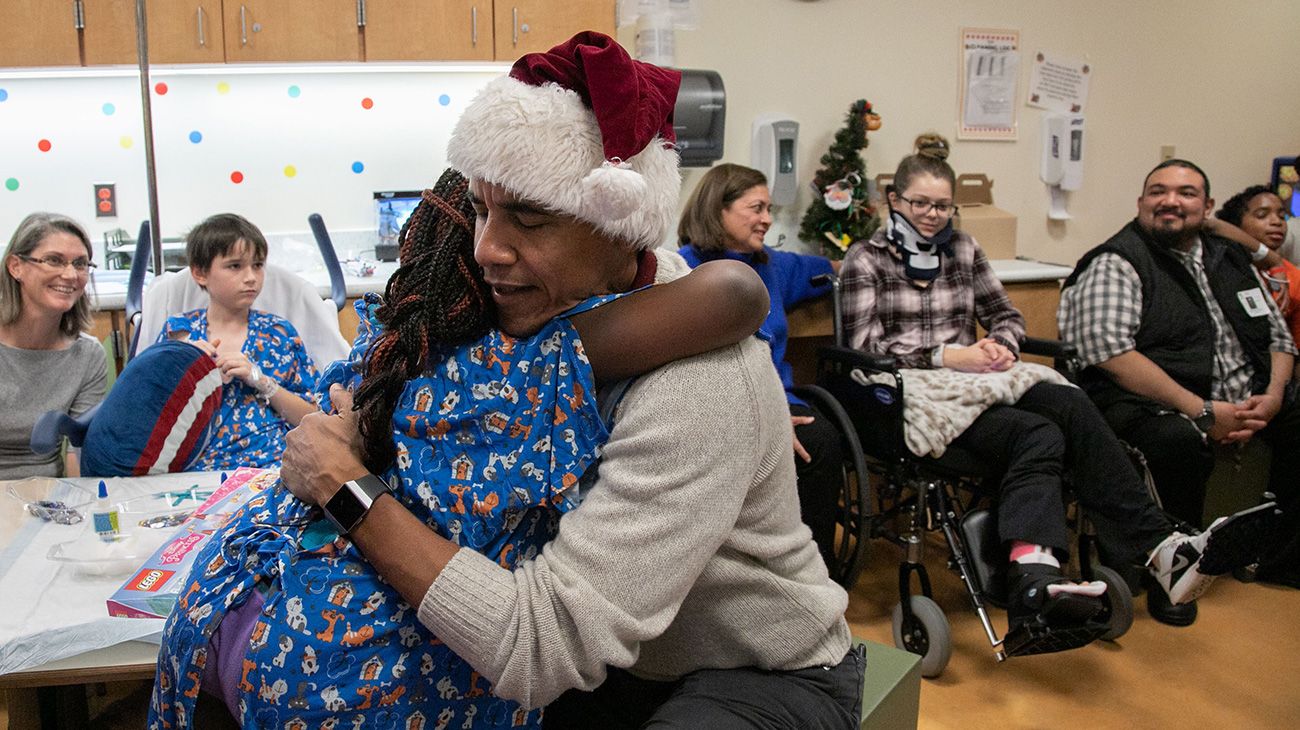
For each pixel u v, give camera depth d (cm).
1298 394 315
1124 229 320
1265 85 479
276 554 103
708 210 288
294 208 393
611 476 98
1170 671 255
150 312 252
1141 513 253
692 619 114
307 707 98
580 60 94
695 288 97
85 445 204
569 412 99
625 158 94
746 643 114
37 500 174
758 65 389
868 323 299
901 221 304
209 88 378
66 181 373
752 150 394
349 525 98
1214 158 477
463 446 101
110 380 279
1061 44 434
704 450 97
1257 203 401
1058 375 276
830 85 400
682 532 97
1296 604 295
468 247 103
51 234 228
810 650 116
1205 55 463
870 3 399
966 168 429
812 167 404
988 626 236
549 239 96
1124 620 262
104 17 329
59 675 120
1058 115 437
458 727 104
